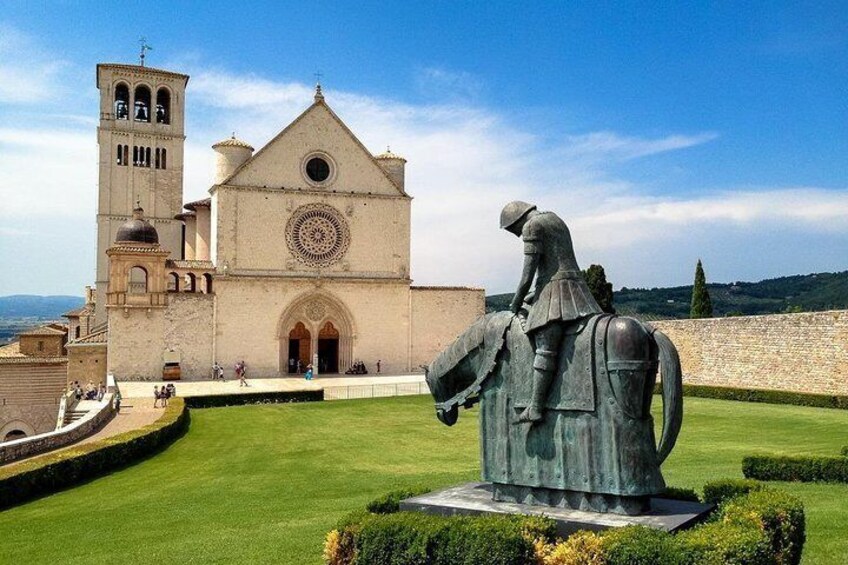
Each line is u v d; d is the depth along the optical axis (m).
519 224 12.45
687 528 11.05
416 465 28.59
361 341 73.12
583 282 12.06
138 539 18.16
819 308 148.50
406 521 11.13
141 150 96.81
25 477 25.45
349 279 72.56
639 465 11.28
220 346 68.00
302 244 71.56
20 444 31.72
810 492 19.66
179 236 97.25
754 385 53.41
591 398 11.50
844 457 21.23
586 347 11.59
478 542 10.34
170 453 33.88
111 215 94.62
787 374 50.94
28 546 18.42
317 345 72.19
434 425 40.84
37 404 67.56
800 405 47.72
